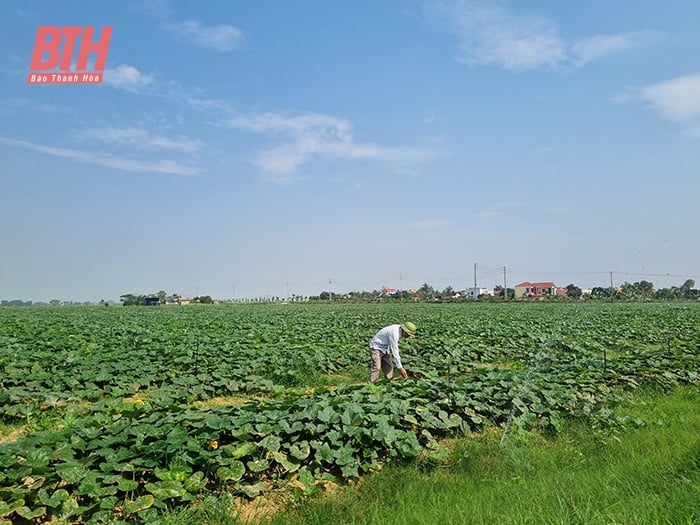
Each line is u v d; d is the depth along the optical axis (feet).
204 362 50.70
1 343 60.59
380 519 18.35
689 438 26.23
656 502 17.88
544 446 26.73
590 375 42.16
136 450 20.90
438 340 67.46
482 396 31.63
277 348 59.57
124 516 18.12
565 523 16.92
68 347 58.70
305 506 19.69
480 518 17.74
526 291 438.81
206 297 375.04
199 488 19.80
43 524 17.19
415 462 23.93
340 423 24.79
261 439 23.30
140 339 66.74
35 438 21.06
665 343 71.67
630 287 383.04
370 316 144.66
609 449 25.27
